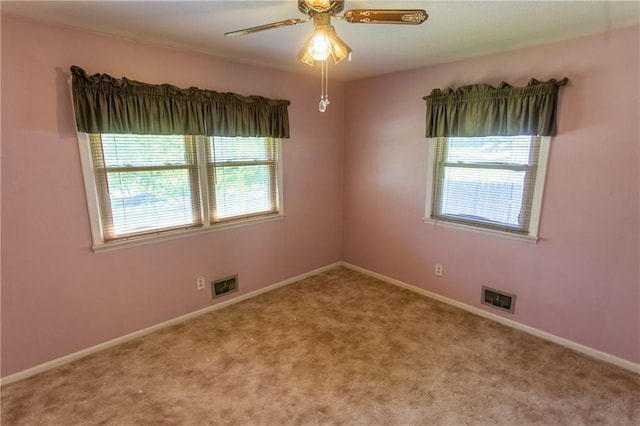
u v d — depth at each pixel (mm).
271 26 1710
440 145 3363
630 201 2352
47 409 2115
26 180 2260
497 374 2432
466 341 2842
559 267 2730
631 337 2455
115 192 2668
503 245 3039
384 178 3904
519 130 2711
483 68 2939
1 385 2314
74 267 2529
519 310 3012
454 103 3072
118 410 2109
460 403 2160
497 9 1993
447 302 3531
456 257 3398
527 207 2857
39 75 2219
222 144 3223
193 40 2578
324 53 1755
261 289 3771
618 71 2289
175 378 2398
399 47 2719
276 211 3762
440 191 3447
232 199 3389
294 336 2928
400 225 3840
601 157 2424
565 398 2197
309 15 1717
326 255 4410
